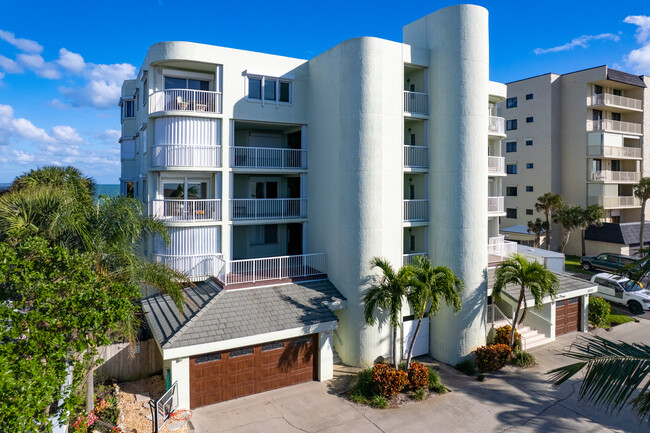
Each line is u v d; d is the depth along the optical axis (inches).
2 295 408.5
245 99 826.8
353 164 735.7
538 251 1096.8
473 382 679.1
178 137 791.7
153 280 566.3
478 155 754.8
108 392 601.0
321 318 674.8
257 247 957.8
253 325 631.2
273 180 983.0
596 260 1389.0
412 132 861.8
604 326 941.8
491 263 914.1
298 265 805.9
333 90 783.1
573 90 1641.2
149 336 703.1
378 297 649.6
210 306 659.4
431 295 633.0
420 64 789.2
